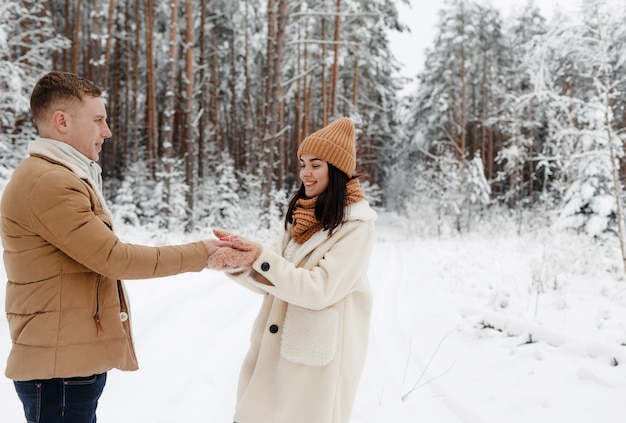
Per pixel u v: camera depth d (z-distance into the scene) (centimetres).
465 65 2661
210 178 2038
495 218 1923
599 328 441
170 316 479
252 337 210
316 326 182
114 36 1898
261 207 1378
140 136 2522
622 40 759
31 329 153
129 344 183
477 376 365
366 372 388
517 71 2502
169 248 164
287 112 3078
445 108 2656
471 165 2047
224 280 691
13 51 1200
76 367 155
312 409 179
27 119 1371
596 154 757
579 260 748
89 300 161
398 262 1031
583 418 288
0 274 514
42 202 148
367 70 2372
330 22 1997
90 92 172
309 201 197
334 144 190
